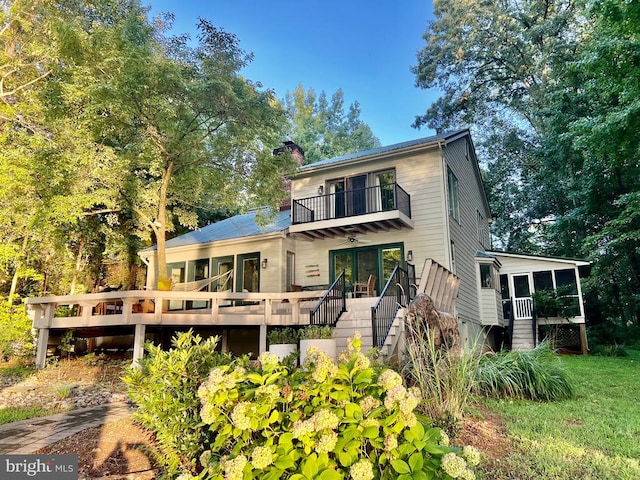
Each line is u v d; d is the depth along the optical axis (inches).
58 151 401.4
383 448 77.3
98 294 351.9
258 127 433.7
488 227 821.9
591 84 486.0
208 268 590.6
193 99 400.5
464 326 506.3
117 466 135.5
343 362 101.9
